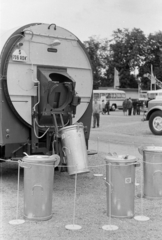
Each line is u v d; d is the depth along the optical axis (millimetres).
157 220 5207
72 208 5715
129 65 82500
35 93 6820
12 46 6590
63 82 6906
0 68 6578
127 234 4637
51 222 5047
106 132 17938
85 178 7867
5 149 6727
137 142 13766
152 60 81625
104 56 86875
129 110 36188
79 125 6254
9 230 4723
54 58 7090
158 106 16094
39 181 5031
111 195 5266
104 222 5086
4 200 6098
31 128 6816
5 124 6668
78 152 6148
